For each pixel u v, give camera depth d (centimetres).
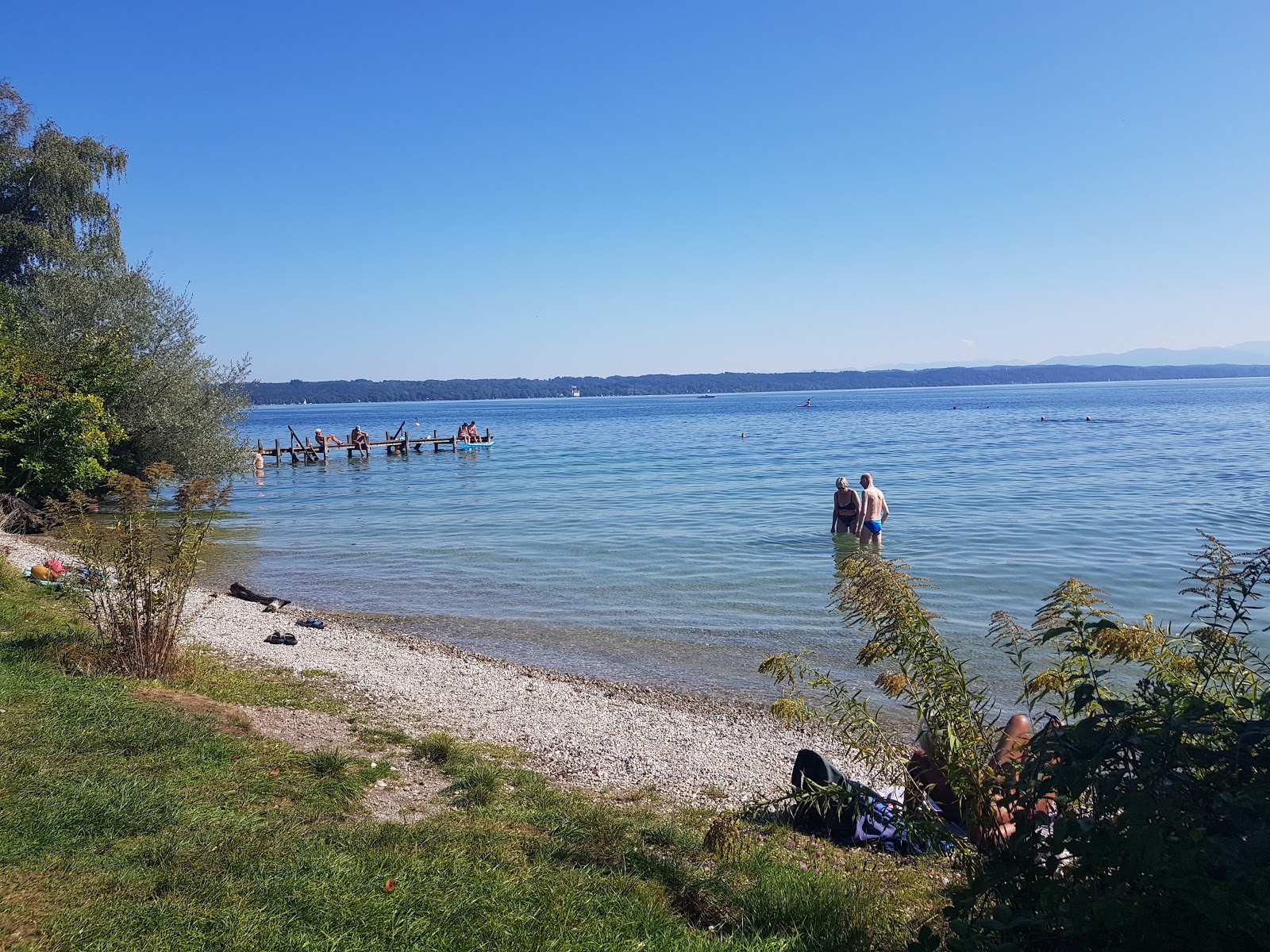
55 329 2669
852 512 2111
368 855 472
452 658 1187
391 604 1562
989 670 1092
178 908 396
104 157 3506
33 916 381
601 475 4034
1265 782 270
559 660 1213
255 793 571
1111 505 2622
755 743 873
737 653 1237
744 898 451
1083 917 283
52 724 655
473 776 657
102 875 425
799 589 1614
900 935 407
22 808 490
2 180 3331
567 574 1797
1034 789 318
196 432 2861
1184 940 271
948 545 2000
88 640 912
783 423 9944
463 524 2558
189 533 891
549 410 19750
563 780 729
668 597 1574
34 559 1596
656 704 1016
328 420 15800
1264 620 1245
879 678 412
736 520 2497
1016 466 3997
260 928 383
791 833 579
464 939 387
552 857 506
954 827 488
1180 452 4556
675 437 7456
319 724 791
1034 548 1941
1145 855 264
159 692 788
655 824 578
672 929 412
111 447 2797
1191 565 1730
